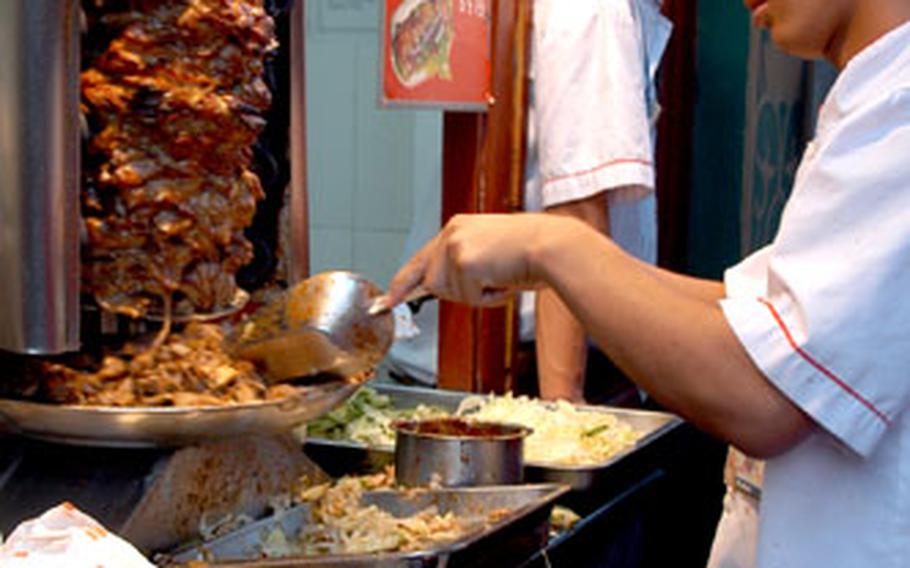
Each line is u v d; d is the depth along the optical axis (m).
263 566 1.73
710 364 1.54
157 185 2.00
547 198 3.55
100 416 1.84
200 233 2.07
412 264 2.02
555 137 3.51
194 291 2.10
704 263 5.81
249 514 2.08
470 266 1.74
